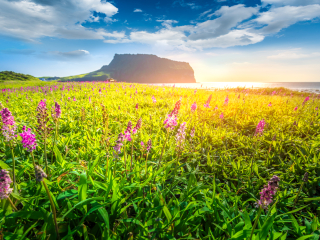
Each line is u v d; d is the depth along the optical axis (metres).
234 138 6.18
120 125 6.65
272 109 9.66
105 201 2.47
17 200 2.40
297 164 4.05
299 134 6.52
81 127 6.32
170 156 4.77
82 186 2.27
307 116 8.41
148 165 4.08
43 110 2.84
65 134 5.28
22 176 3.25
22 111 8.88
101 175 3.05
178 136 3.33
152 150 4.90
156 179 3.31
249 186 3.49
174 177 3.51
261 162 4.62
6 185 1.79
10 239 1.95
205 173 3.97
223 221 2.46
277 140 5.64
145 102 11.66
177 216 2.33
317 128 6.70
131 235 2.12
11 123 2.39
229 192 3.39
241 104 10.90
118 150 2.84
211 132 6.15
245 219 2.17
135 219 2.27
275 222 2.52
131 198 2.95
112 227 2.36
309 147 5.21
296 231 2.37
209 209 2.55
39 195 2.48
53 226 2.08
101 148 4.47
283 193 3.28
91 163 3.58
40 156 3.99
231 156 4.92
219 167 4.15
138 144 5.34
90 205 2.55
